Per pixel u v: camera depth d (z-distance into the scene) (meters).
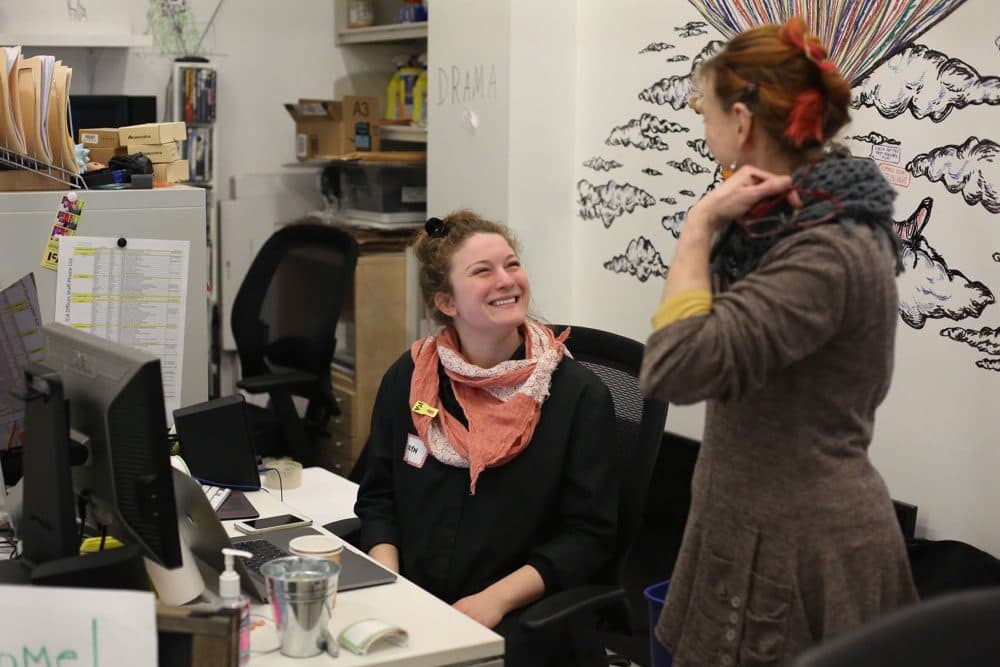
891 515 1.47
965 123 2.44
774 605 1.45
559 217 3.57
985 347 2.44
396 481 2.13
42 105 2.50
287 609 1.49
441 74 3.71
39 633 1.36
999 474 2.43
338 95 4.80
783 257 1.37
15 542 1.88
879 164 2.64
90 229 2.51
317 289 3.72
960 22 2.43
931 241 2.54
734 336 1.33
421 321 4.25
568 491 2.02
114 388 1.48
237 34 4.56
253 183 4.63
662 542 3.10
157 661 1.34
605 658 2.09
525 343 2.11
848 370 1.39
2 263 2.43
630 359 2.19
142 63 4.39
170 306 2.49
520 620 1.80
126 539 1.56
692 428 3.17
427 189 3.93
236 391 4.65
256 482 2.20
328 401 3.67
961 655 1.03
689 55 3.11
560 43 3.47
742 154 1.46
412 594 1.74
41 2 4.14
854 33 2.66
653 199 3.29
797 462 1.42
